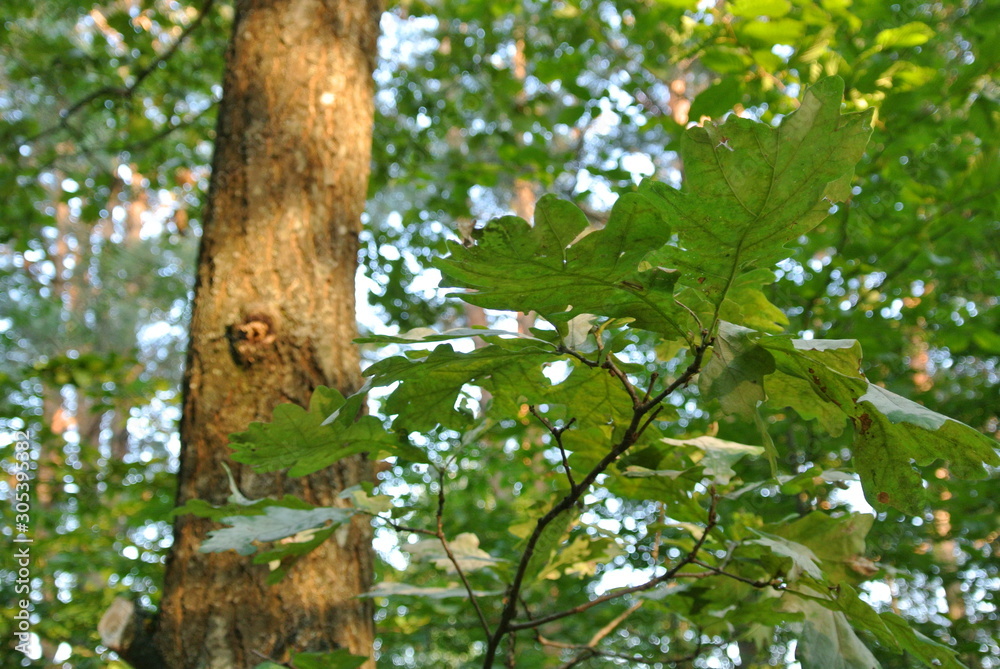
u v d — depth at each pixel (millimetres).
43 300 10625
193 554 1999
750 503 3070
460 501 5832
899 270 3730
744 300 1204
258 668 1232
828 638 1255
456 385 1195
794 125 793
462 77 6742
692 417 4547
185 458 2145
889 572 1452
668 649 4148
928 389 4250
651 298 941
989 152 3256
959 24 3256
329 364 2283
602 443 1442
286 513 1353
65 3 6531
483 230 835
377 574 4609
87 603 5156
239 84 2600
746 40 2723
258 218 2383
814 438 3619
